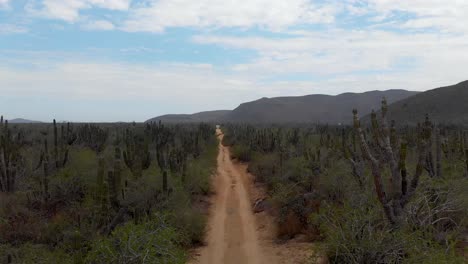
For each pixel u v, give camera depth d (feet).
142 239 27.27
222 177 89.45
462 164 47.73
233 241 44.78
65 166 59.82
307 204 46.26
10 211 44.37
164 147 103.09
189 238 42.96
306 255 36.83
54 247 34.60
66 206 49.19
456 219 31.96
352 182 40.32
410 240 25.67
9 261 29.17
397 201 28.02
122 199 44.29
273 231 46.98
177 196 49.32
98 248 27.48
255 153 109.91
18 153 60.64
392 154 28.66
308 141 107.24
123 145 105.81
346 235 27.76
